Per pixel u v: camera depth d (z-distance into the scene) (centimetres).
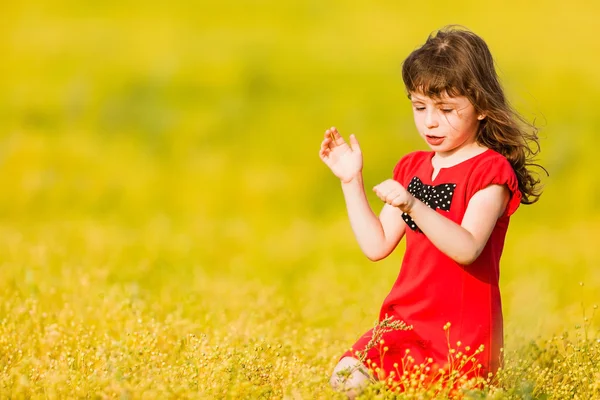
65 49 3416
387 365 686
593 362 731
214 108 3044
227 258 1650
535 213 2455
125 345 733
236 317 995
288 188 2491
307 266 1611
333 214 2398
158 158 2711
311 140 2817
